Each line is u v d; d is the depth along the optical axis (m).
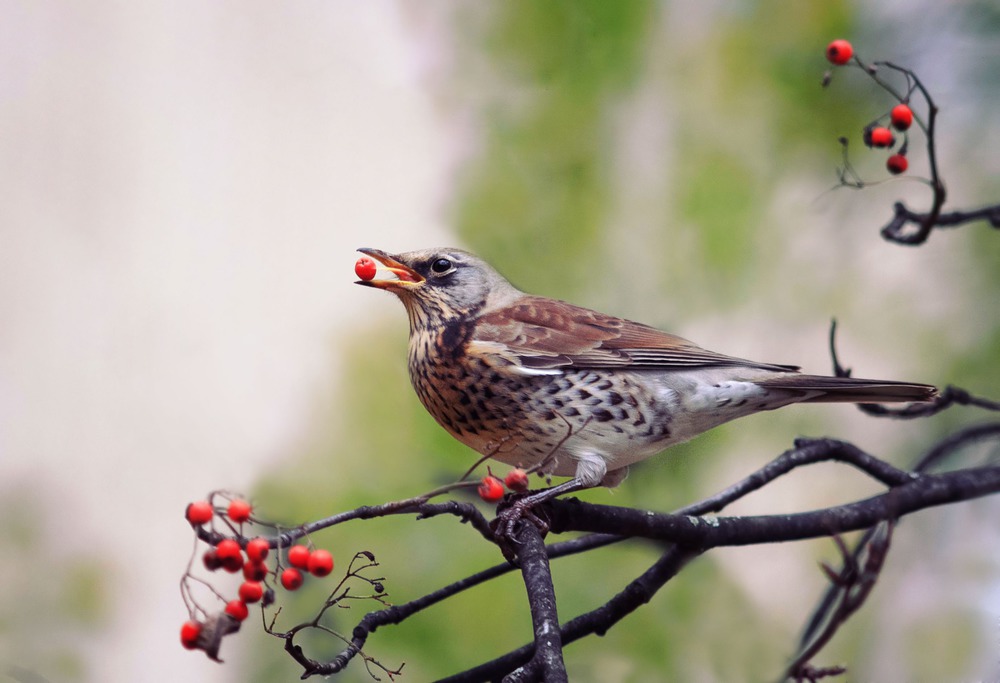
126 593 5.89
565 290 5.82
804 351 5.85
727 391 5.77
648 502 5.83
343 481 5.78
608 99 5.83
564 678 5.60
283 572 5.59
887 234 5.75
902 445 5.88
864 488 5.97
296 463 5.79
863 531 5.78
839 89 5.82
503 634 5.73
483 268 5.79
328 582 5.75
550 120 5.83
